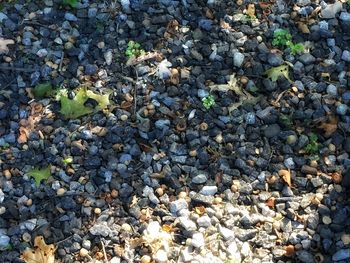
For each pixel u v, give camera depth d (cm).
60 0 120
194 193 103
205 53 115
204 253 98
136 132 108
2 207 103
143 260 98
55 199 103
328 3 119
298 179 104
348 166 105
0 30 117
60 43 116
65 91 112
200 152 106
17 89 113
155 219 102
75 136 108
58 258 99
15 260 99
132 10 119
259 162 106
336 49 115
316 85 112
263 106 110
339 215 100
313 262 97
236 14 118
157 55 114
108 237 100
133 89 112
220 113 110
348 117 109
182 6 119
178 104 110
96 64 114
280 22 118
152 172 105
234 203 103
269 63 114
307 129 108
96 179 105
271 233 100
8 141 108
